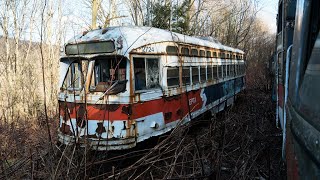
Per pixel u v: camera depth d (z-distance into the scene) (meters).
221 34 30.06
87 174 4.55
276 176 5.67
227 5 29.47
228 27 30.22
